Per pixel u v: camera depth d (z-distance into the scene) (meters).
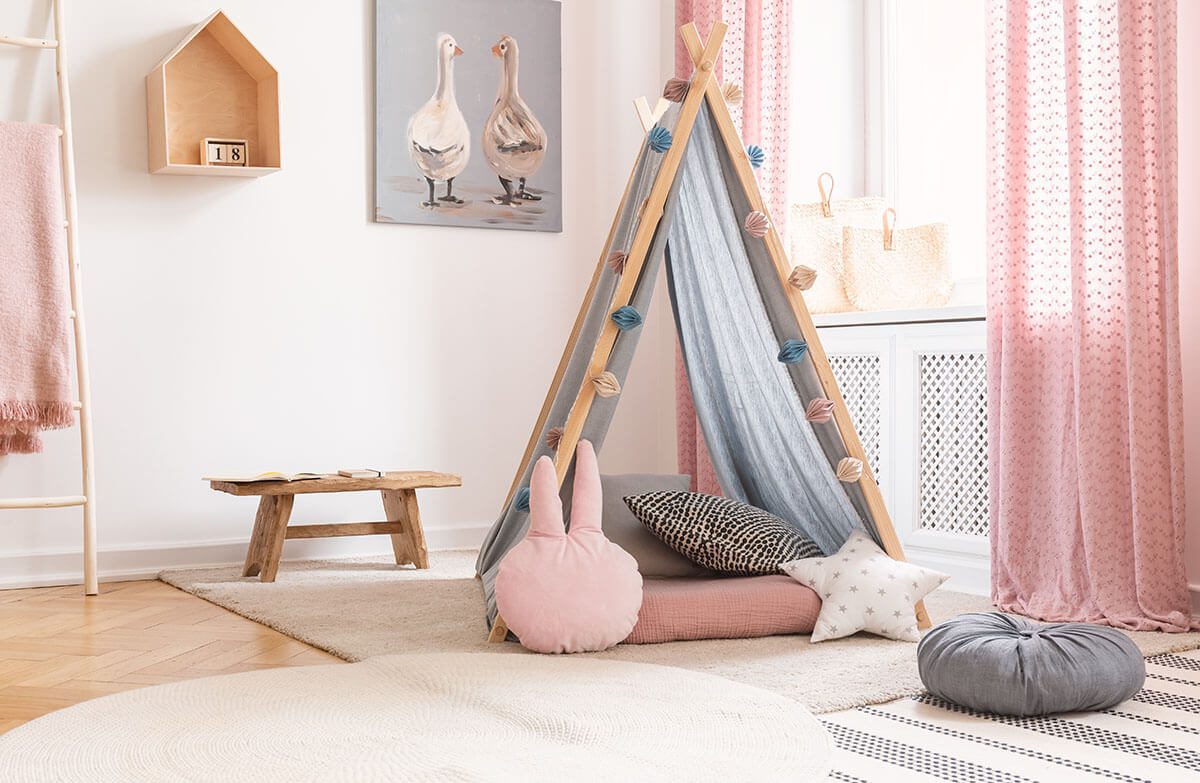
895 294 3.90
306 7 4.10
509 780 1.73
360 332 4.20
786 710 2.09
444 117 4.32
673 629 2.70
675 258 3.20
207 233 3.95
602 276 3.16
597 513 2.71
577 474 2.74
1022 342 3.21
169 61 3.75
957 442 3.52
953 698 2.18
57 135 3.55
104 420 3.80
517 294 4.47
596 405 2.83
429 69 4.29
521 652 2.61
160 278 3.88
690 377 3.33
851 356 3.88
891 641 2.73
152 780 1.74
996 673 2.10
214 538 3.97
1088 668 2.11
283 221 4.07
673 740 1.92
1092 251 3.03
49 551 3.71
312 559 4.13
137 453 3.85
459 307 4.37
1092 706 2.14
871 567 2.79
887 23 4.29
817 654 2.59
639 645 2.68
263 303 4.04
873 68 4.34
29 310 3.48
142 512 3.86
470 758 1.83
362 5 4.20
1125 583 2.97
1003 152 3.26
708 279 3.08
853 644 2.70
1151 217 2.92
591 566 2.60
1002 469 3.21
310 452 4.12
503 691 2.21
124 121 3.83
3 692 2.30
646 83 4.73
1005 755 1.89
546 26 4.50
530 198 4.48
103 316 3.80
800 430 3.01
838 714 2.15
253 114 3.98
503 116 4.43
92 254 3.79
